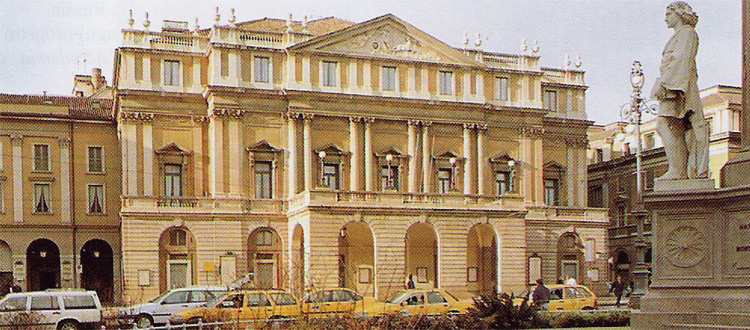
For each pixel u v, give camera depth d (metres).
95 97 79.69
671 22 17.08
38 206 68.44
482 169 69.25
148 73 63.41
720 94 73.06
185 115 64.25
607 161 84.56
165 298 39.03
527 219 71.44
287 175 64.81
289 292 37.09
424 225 62.16
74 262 68.69
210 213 62.59
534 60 72.69
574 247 73.69
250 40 64.38
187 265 62.31
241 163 63.88
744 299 15.32
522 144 71.94
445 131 68.69
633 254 78.00
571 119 75.94
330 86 65.50
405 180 67.31
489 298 26.52
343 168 65.62
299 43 64.62
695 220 16.25
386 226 60.41
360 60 66.31
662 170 75.62
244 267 63.16
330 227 58.84
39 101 72.00
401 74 67.50
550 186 75.38
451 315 27.61
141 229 61.06
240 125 63.81
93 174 69.88
